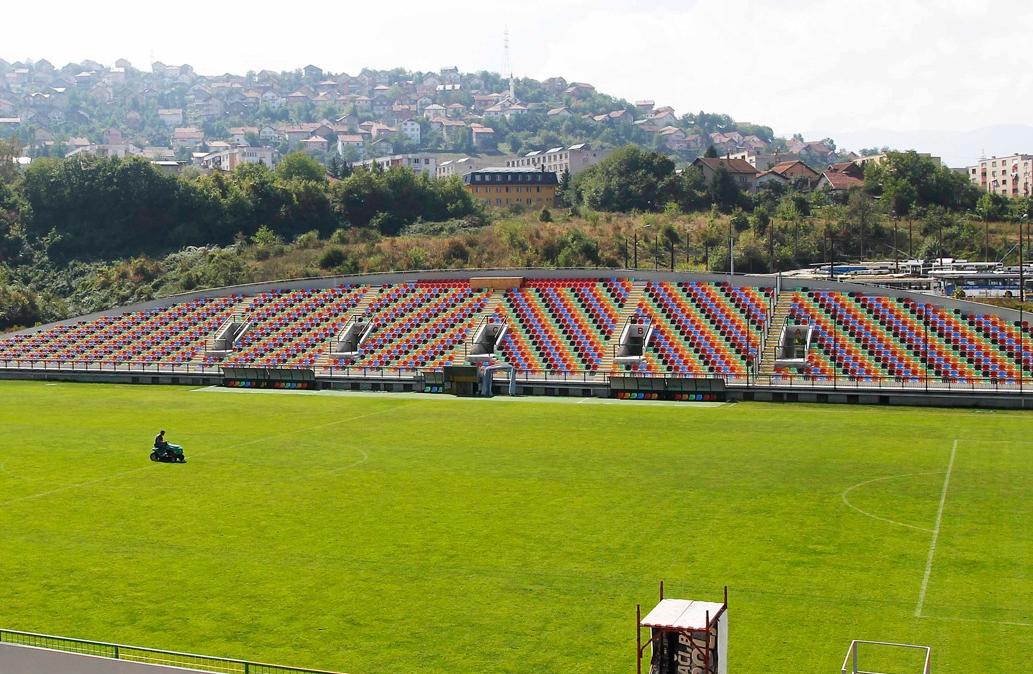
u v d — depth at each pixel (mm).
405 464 104562
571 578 69312
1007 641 57844
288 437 120125
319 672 51781
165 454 106938
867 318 155250
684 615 47469
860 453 106625
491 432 122062
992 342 146875
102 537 80125
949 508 84750
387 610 64125
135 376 173500
